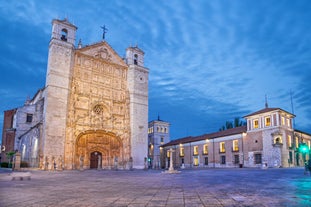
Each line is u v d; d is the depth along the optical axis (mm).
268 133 54562
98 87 55062
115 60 59375
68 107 48500
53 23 50188
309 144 64625
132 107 58281
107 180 22172
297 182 18047
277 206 8758
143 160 57281
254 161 56281
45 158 42781
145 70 62719
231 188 14836
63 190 14156
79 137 49562
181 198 10883
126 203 9602
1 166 53406
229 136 63250
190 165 73750
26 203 9664
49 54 49312
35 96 65188
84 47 54312
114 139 55031
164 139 96750
